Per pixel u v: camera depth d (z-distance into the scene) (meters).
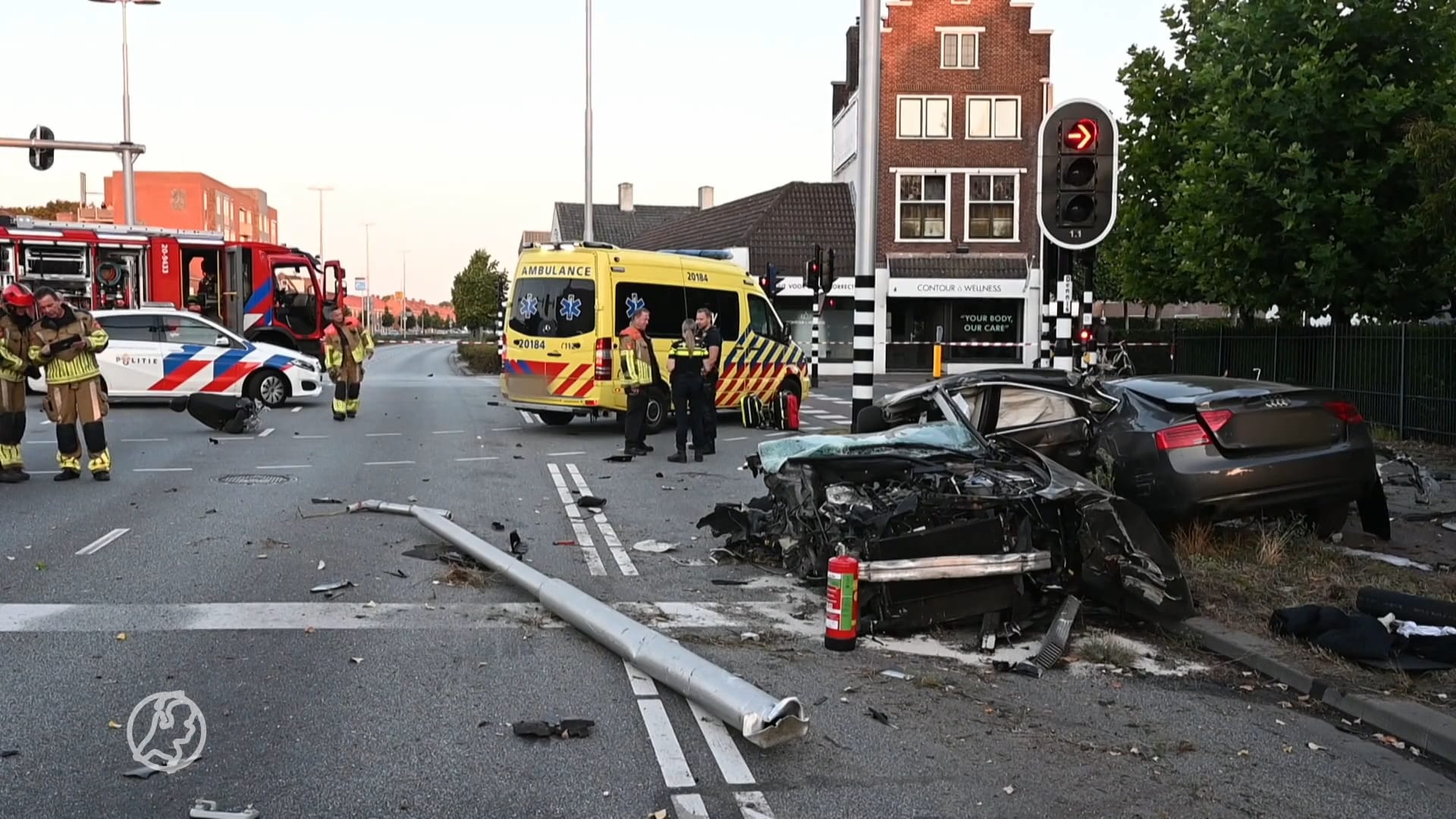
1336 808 4.20
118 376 18.64
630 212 59.62
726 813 4.03
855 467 7.20
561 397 16.11
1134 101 21.92
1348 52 15.26
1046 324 14.37
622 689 5.34
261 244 26.23
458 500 10.69
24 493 10.69
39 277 23.33
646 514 10.09
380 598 6.95
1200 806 4.19
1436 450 14.09
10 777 4.21
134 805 4.00
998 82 38.91
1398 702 5.11
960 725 4.98
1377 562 7.74
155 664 5.56
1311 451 7.75
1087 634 6.43
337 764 4.41
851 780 4.34
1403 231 14.90
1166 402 7.82
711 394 13.88
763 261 39.78
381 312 122.44
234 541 8.56
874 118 14.66
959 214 39.22
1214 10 18.30
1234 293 17.03
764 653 6.00
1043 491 6.64
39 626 6.20
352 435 16.22
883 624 6.26
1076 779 4.41
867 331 14.88
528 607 6.81
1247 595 6.82
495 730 4.79
